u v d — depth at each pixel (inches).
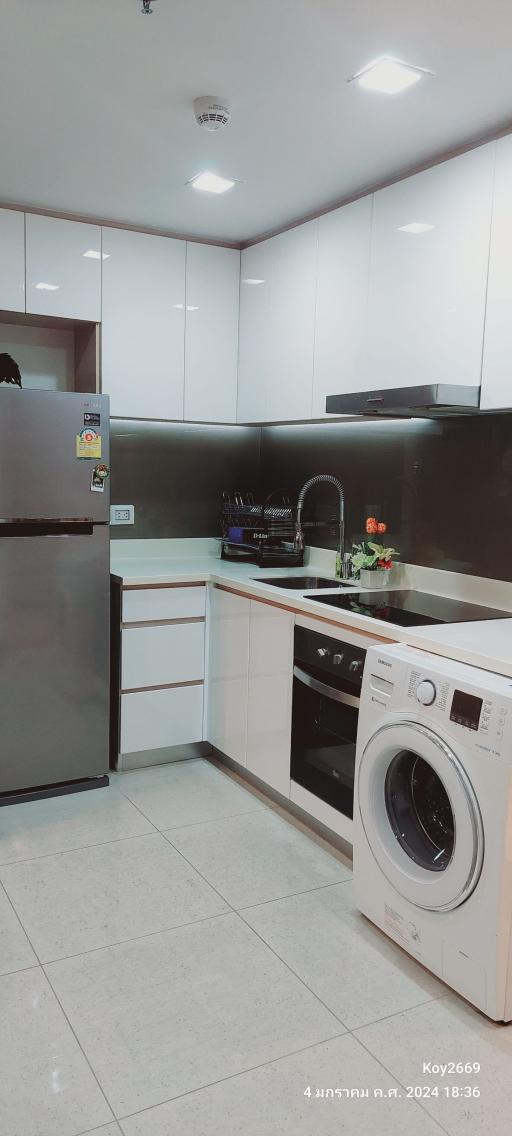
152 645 135.3
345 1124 63.9
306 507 155.3
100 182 119.4
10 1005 77.0
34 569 121.5
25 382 147.3
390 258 111.9
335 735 106.7
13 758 123.6
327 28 76.2
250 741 128.3
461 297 99.1
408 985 81.7
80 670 127.3
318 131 99.3
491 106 91.1
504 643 86.4
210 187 120.1
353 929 91.8
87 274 136.6
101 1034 73.3
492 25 75.2
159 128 99.9
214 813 122.0
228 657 134.3
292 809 122.5
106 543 127.0
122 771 138.6
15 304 130.6
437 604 112.6
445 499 119.3
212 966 84.0
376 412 110.0
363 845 91.2
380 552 125.0
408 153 105.3
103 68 84.7
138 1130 62.7
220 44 79.4
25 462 117.8
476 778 73.3
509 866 72.0
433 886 79.0
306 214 131.7
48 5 72.4
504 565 109.0
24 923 91.1
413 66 82.9
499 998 73.9
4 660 120.9
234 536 157.0
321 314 128.2
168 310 145.6
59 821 118.1
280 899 97.7
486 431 111.1
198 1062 70.1
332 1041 73.1
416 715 81.1
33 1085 67.0
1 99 92.2
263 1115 64.6
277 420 141.9
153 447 158.1
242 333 152.9
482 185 95.2
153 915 93.4
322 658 108.3
